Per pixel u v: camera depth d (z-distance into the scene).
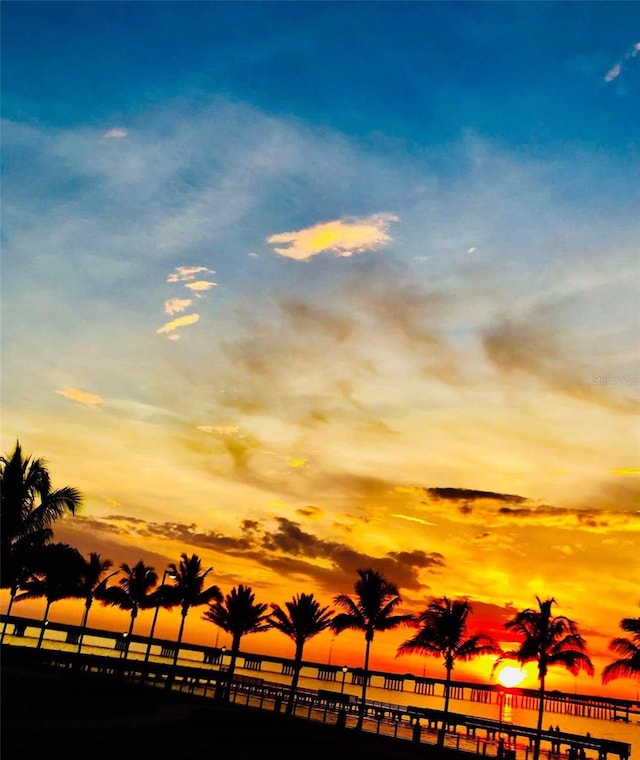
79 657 48.22
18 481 30.84
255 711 39.47
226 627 60.00
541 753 39.06
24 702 28.67
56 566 32.06
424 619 49.50
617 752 38.41
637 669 35.12
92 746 21.33
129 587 70.56
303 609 56.25
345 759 28.47
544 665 40.09
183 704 38.25
